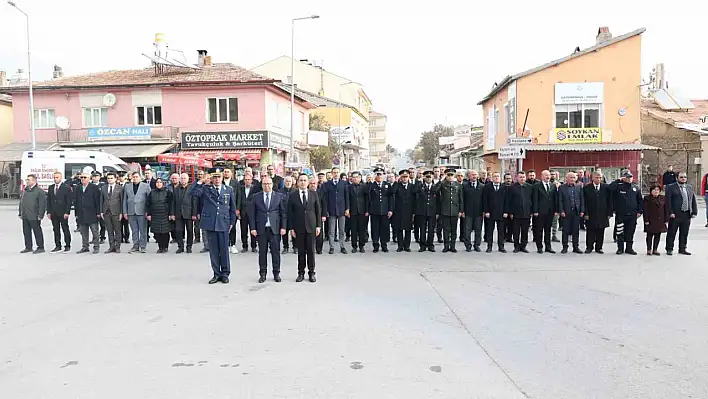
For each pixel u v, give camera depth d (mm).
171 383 5113
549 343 6242
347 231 16047
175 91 33531
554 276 10320
